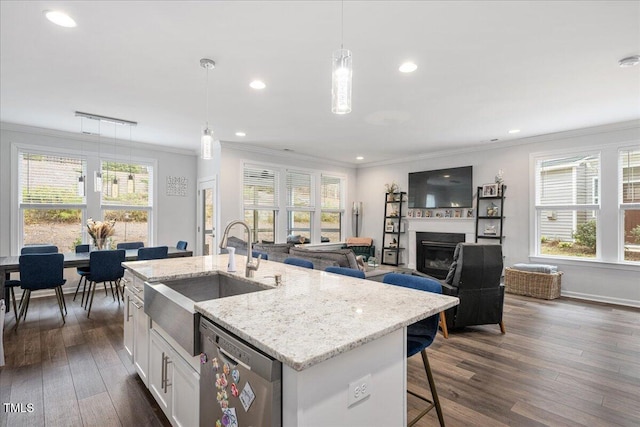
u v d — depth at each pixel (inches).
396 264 273.1
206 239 243.8
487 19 83.3
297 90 130.4
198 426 57.2
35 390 89.4
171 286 86.7
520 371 101.4
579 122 174.9
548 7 78.3
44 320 147.0
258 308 55.2
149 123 176.7
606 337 129.2
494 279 133.5
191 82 122.6
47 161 192.9
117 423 76.0
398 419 51.0
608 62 106.7
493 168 226.7
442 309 57.7
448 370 102.3
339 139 214.5
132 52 100.2
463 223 238.1
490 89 129.5
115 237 217.0
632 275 174.4
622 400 85.3
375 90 130.6
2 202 178.1
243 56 102.9
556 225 201.8
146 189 231.1
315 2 76.5
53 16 81.3
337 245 295.1
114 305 171.5
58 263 146.9
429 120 171.6
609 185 181.8
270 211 252.5
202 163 246.5
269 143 227.5
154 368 78.4
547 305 175.5
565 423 76.1
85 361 107.2
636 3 76.6
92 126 182.7
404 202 280.4
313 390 38.7
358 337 42.4
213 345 51.5
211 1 76.0
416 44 95.7
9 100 141.5
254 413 41.6
